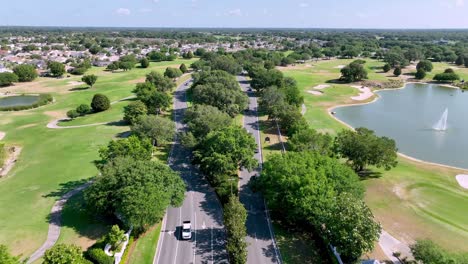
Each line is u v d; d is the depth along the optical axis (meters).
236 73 189.25
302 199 52.12
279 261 49.59
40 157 88.31
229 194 64.25
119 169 57.75
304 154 63.47
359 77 196.00
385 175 77.25
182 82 180.88
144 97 122.69
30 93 166.12
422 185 72.69
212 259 50.16
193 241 54.12
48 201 65.69
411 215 61.25
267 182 59.59
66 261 40.47
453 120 127.50
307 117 124.00
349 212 45.78
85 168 80.31
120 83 182.38
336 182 56.28
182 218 60.09
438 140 105.38
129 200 51.03
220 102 116.56
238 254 46.34
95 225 57.62
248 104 129.00
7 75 178.75
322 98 156.00
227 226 50.44
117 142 71.12
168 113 124.69
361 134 78.62
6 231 56.00
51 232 55.84
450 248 52.09
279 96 121.31
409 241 53.84
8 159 88.06
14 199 66.56
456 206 64.50
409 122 124.38
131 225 52.84
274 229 57.16
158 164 60.75
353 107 145.12
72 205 63.91
